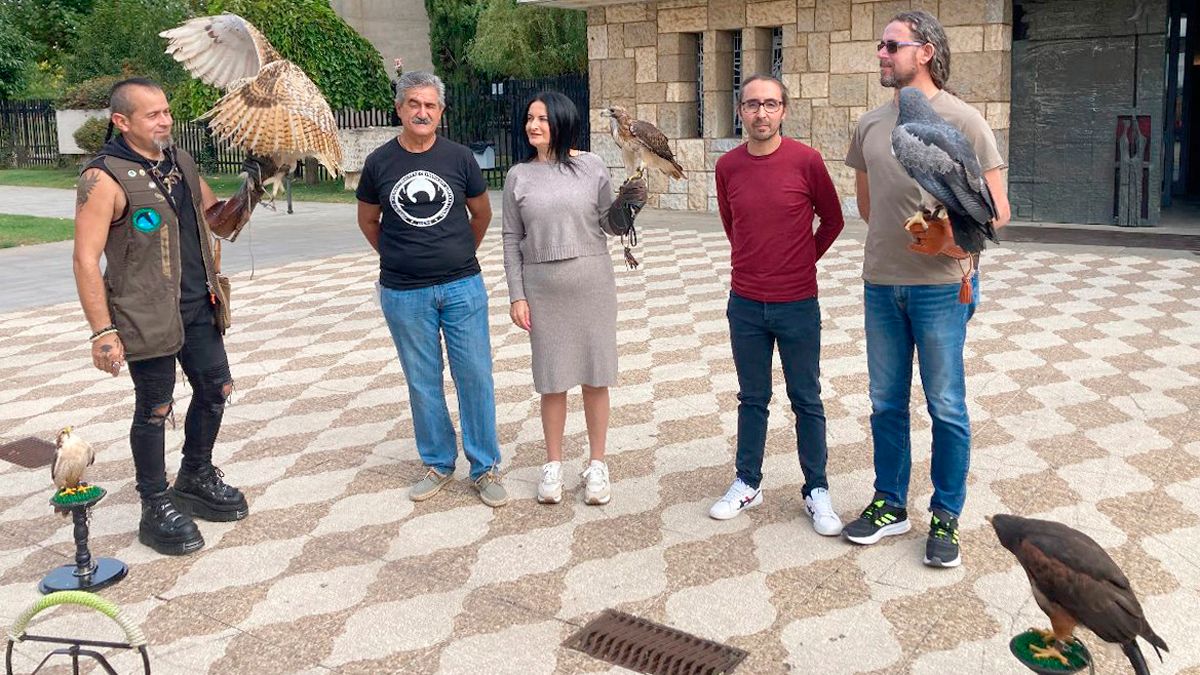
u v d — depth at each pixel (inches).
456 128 854.5
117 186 159.8
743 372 178.4
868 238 162.9
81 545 163.6
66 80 1223.5
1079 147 506.3
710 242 489.7
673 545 173.3
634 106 622.8
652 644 143.5
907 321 161.8
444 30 962.7
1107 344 285.0
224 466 216.7
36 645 147.7
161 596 161.6
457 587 161.9
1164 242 447.2
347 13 1069.8
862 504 187.3
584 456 216.4
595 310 182.2
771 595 155.6
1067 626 112.1
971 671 134.6
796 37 557.6
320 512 191.9
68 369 299.7
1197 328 298.5
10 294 419.8
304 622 152.7
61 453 160.2
